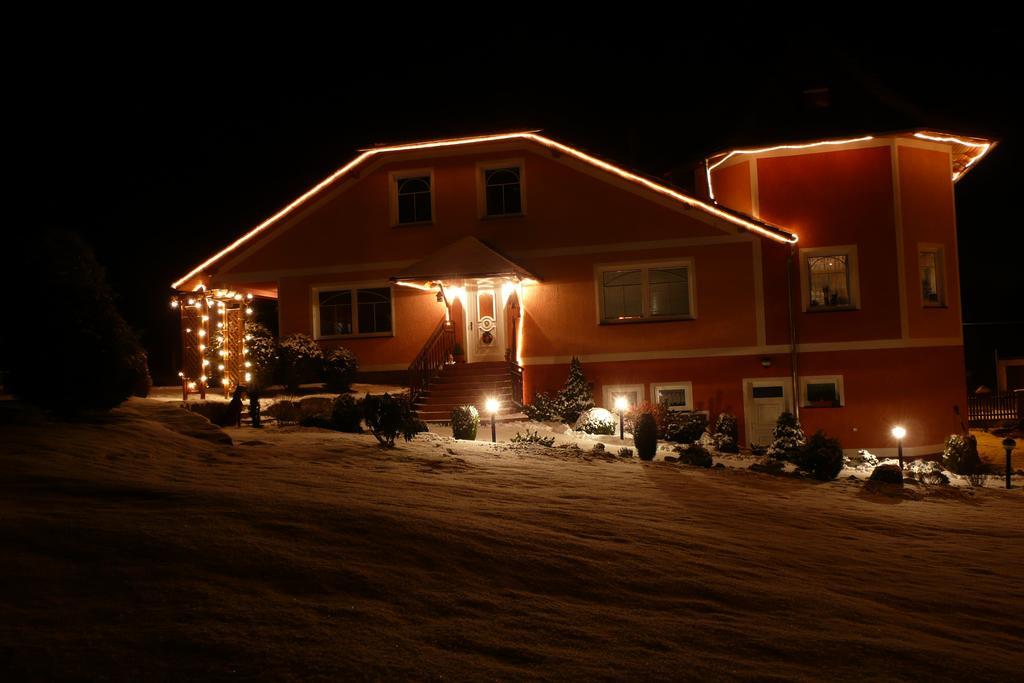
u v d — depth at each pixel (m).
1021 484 17.67
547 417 23.22
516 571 6.46
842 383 23.66
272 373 23.78
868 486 14.69
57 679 3.88
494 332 25.80
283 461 11.34
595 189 25.17
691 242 24.52
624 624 5.50
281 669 4.20
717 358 24.28
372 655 4.50
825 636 5.61
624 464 15.06
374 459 12.30
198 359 24.20
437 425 21.98
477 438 19.61
